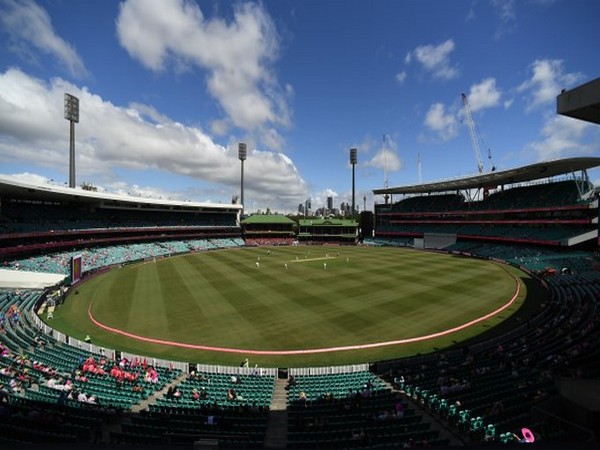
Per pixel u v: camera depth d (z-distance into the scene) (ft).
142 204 293.64
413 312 109.19
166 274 176.76
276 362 77.71
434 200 359.66
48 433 36.32
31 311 107.76
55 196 214.07
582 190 220.84
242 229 379.14
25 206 223.10
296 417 49.16
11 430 36.06
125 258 226.79
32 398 49.73
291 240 370.32
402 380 61.98
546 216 240.12
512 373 60.34
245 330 95.30
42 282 145.18
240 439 38.70
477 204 308.40
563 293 123.54
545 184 262.47
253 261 221.87
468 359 71.97
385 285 146.51
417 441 39.14
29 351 74.49
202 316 106.63
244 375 69.77
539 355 68.39
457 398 52.37
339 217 483.92
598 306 97.71
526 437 35.83
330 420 47.96
